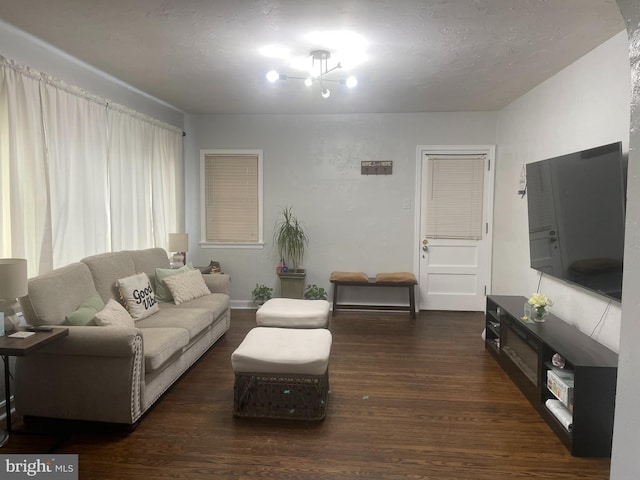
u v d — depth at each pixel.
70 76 3.43
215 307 4.00
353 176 5.57
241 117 5.61
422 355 3.96
